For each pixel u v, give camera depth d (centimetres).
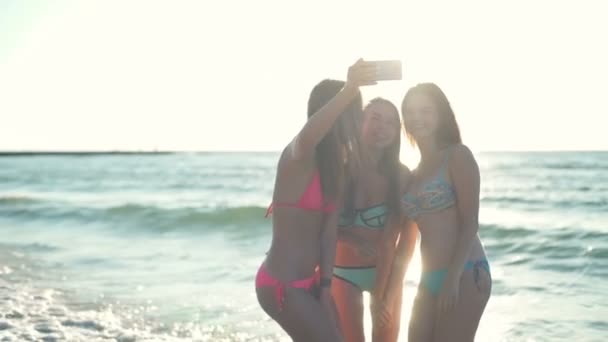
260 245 1425
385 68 338
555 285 934
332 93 378
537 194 2750
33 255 1270
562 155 8831
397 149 433
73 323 728
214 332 693
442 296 397
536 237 1412
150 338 669
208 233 1678
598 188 2981
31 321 737
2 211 2288
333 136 377
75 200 2844
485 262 409
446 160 406
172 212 2023
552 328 700
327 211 387
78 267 1122
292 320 378
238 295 873
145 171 6391
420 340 418
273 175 5253
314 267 387
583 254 1186
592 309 775
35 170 7219
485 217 1922
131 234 1697
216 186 3975
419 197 415
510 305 819
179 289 919
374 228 438
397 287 451
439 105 411
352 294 452
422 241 421
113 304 827
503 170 4850
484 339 673
